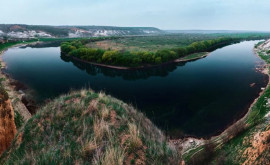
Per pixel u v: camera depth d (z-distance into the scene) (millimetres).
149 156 5895
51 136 7086
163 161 5867
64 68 77625
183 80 61250
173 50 96625
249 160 16297
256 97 43281
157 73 71688
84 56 89062
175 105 41750
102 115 7535
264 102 33219
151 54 83750
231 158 18812
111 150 5488
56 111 8266
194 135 29281
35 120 8164
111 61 82750
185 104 42062
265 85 51312
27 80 58406
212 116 35562
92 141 6039
